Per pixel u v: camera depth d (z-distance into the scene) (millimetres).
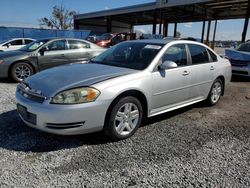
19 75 8234
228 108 5926
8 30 30531
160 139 4020
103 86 3570
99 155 3439
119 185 2803
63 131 3402
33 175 2938
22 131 4102
